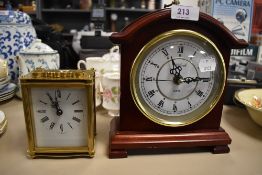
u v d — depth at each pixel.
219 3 0.82
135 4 2.71
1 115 0.59
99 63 0.72
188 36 0.47
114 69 0.73
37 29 1.07
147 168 0.46
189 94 0.51
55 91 0.46
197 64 0.50
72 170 0.45
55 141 0.48
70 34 2.45
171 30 0.47
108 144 0.53
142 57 0.47
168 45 0.48
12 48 0.84
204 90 0.52
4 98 0.76
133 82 0.48
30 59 0.72
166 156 0.50
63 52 1.11
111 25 2.73
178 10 0.45
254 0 0.85
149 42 0.46
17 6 2.47
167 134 0.51
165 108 0.51
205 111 0.52
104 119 0.67
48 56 0.74
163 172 0.45
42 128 0.47
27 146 0.52
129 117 0.50
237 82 0.79
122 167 0.46
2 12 0.83
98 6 1.63
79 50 1.21
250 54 0.89
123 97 0.49
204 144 0.51
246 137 0.59
